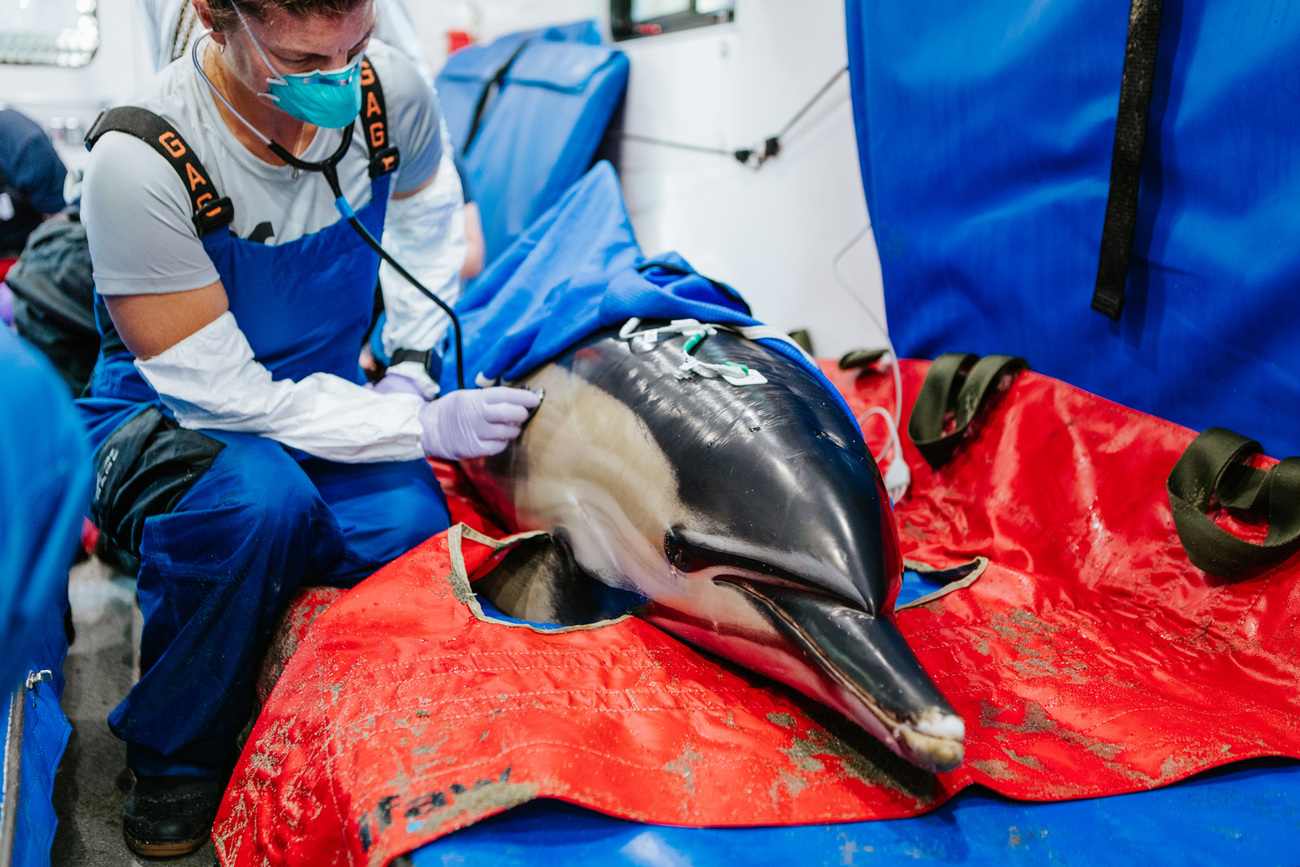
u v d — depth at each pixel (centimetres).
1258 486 128
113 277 126
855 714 92
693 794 90
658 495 115
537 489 139
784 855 85
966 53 167
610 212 197
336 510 151
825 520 100
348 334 161
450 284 177
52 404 59
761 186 245
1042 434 157
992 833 90
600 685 105
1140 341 148
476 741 93
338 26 108
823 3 216
